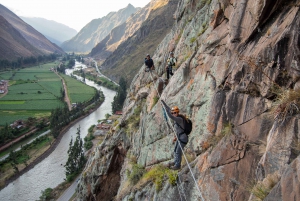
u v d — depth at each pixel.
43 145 67.25
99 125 76.94
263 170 5.57
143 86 20.95
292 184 4.32
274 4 6.80
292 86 5.75
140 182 11.37
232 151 6.88
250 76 7.01
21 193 47.78
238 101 7.29
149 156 12.20
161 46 21.84
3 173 53.75
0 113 92.62
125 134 19.25
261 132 6.43
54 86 142.25
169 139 10.73
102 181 20.48
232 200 6.27
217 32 9.76
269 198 4.63
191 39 13.31
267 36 6.81
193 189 7.63
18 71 189.12
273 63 6.22
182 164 8.93
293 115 5.40
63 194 46.53
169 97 11.66
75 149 54.75
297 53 5.58
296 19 5.82
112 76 165.50
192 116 9.55
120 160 20.28
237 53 7.57
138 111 19.50
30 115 91.25
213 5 11.45
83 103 104.50
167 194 8.80
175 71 13.23
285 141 5.31
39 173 54.44
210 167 7.28
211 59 9.38
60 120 78.69
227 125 7.50
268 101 6.45
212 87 8.62
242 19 7.93
